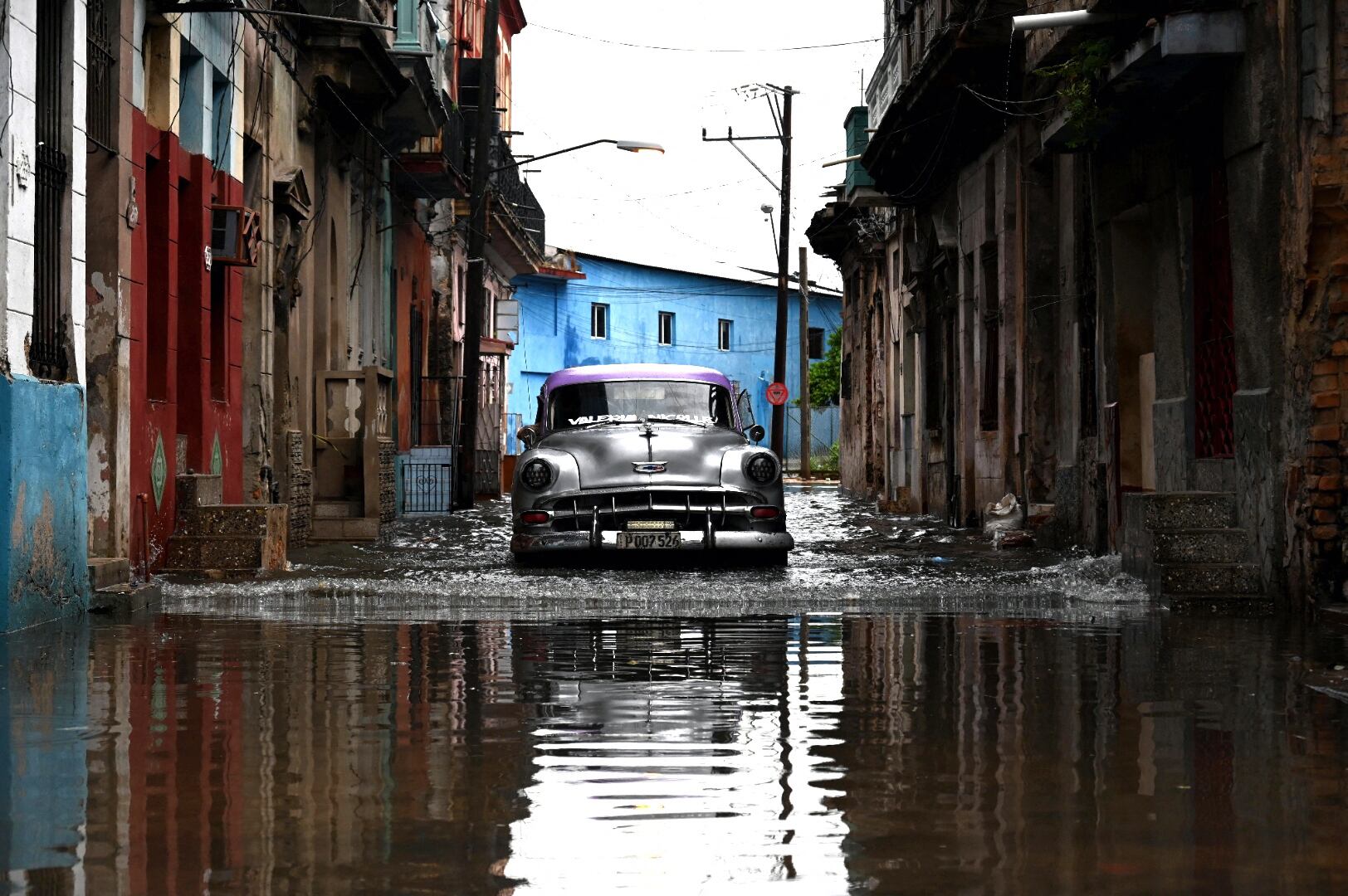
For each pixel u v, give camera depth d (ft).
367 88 85.97
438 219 147.23
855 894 13.08
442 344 147.74
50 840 15.02
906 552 67.31
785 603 44.75
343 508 81.05
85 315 46.85
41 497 38.52
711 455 59.16
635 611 41.98
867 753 19.66
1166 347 55.16
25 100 38.65
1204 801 16.78
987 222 86.74
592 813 16.16
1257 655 31.07
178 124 58.80
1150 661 30.04
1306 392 40.81
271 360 71.97
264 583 50.03
